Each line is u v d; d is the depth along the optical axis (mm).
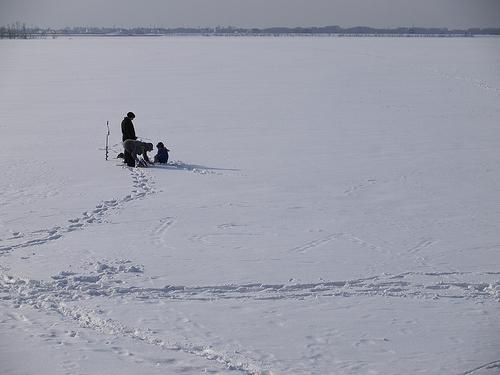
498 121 29172
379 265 10539
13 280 9672
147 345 7410
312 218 13695
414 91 40375
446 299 9016
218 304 8781
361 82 45688
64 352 7129
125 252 11188
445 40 154875
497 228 12984
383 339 7605
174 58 74562
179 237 12180
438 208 14680
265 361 6977
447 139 24547
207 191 16141
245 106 33656
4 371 6582
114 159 20344
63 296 9055
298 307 8680
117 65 63781
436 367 6840
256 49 96812
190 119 29266
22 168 18766
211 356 7141
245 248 11484
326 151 21969
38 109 32969
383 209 14539
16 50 100250
